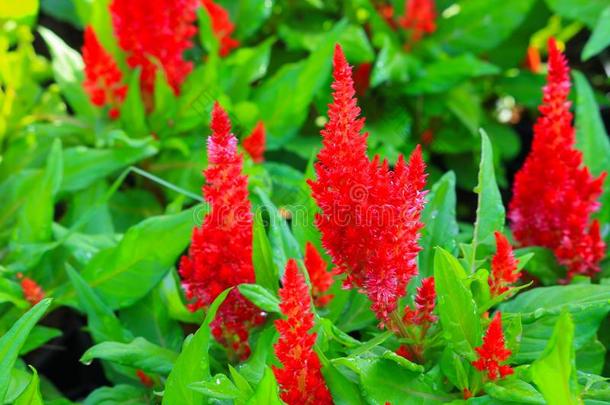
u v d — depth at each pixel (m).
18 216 0.92
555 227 0.82
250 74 1.00
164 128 0.97
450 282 0.69
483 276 0.72
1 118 0.98
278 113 0.98
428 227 0.78
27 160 0.96
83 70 0.96
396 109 1.10
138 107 0.94
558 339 0.64
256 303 0.72
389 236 0.68
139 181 0.98
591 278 0.83
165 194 0.98
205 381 0.68
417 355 0.73
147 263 0.82
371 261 0.69
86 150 0.92
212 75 0.95
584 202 0.82
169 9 0.94
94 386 1.04
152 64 0.95
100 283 0.82
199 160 0.96
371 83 1.05
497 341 0.69
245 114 0.94
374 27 1.13
